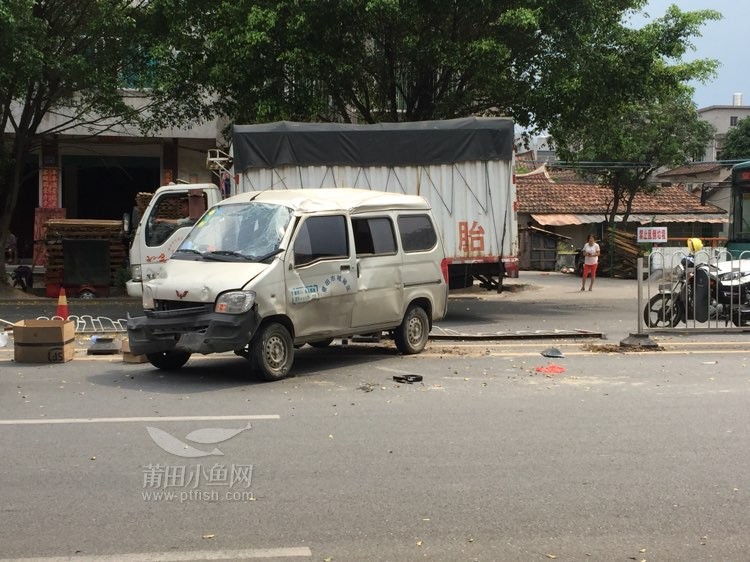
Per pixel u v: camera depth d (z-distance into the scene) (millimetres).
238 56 16875
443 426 6504
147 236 13805
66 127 22047
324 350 10562
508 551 4082
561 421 6715
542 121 18859
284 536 4227
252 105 18172
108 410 6934
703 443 6090
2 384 8117
